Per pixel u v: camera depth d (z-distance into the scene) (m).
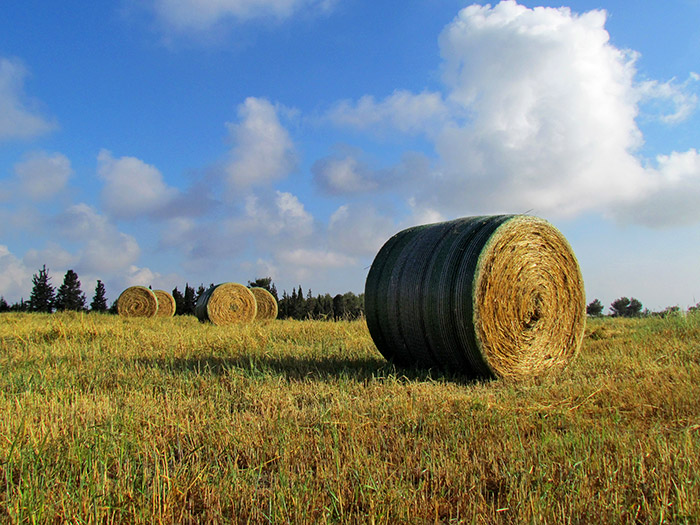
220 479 3.48
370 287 8.40
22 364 7.68
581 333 8.19
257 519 3.02
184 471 3.55
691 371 6.73
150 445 4.09
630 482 3.38
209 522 3.01
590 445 4.01
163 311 26.84
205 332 11.72
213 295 19.59
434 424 4.69
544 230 7.79
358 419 4.79
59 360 8.09
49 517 2.97
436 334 7.31
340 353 9.20
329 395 5.82
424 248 7.77
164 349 9.18
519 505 3.05
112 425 4.37
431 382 6.79
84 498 3.16
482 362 7.02
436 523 2.96
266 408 5.28
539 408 5.26
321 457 3.86
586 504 3.07
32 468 3.51
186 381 6.48
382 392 5.97
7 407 5.04
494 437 4.38
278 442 4.12
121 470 3.59
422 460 3.73
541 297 7.67
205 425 4.63
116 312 24.34
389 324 8.04
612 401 5.50
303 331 11.90
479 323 6.94
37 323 14.37
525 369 7.41
